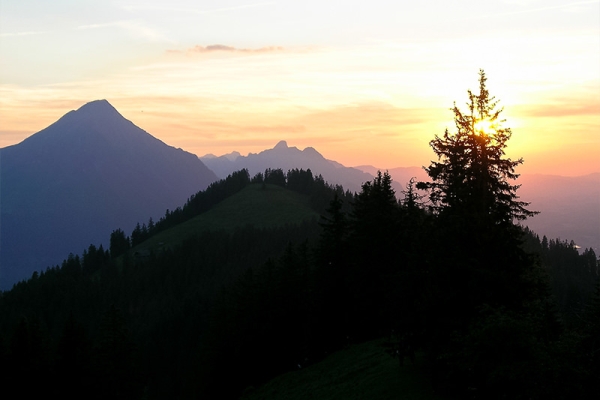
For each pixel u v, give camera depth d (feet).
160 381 302.25
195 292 441.68
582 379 54.85
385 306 102.47
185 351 324.19
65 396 165.37
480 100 81.46
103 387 175.32
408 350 87.81
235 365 190.19
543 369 55.11
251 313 190.08
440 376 76.89
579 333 61.41
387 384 91.45
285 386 137.69
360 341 158.71
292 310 181.57
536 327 60.80
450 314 75.46
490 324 59.72
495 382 59.06
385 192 148.25
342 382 112.27
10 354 162.20
